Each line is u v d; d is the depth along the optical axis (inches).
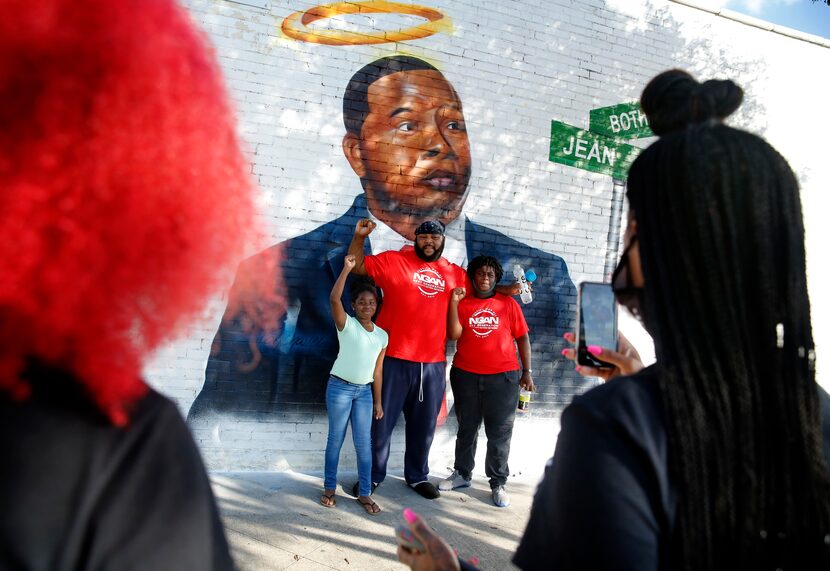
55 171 22.7
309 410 192.4
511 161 211.0
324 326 193.0
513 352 192.7
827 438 33.9
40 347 23.4
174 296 26.6
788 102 240.7
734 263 33.0
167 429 25.2
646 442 31.2
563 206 217.8
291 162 189.3
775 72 239.0
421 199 201.8
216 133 27.8
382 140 197.5
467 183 206.5
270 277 36.1
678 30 228.1
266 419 188.9
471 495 189.8
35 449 21.9
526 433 215.9
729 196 33.4
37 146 22.5
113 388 23.9
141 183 24.0
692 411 31.9
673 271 34.0
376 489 186.4
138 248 24.4
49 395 23.3
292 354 190.4
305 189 190.9
